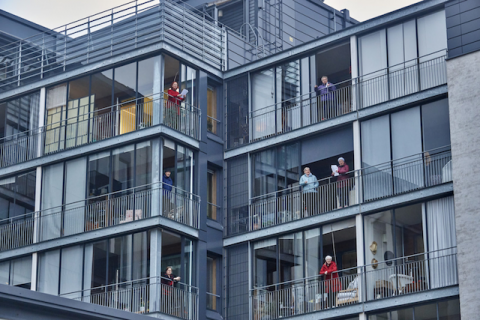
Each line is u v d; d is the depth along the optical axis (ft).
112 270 111.24
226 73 125.70
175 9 125.90
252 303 113.60
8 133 128.06
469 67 103.76
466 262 97.66
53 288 115.44
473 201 99.14
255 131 121.29
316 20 150.20
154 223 109.40
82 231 115.24
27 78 133.80
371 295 104.17
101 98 120.37
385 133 108.88
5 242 122.42
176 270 110.83
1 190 125.70
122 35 121.60
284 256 113.39
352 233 108.88
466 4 107.04
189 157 116.88
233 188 120.67
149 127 113.91
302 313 108.27
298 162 116.26
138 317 81.25
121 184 114.52
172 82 117.91
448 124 104.53
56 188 120.06
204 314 112.27
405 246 103.60
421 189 103.40
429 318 99.45
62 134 122.52
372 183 108.17
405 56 110.11
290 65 120.57
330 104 116.06
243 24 136.67
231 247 118.21
